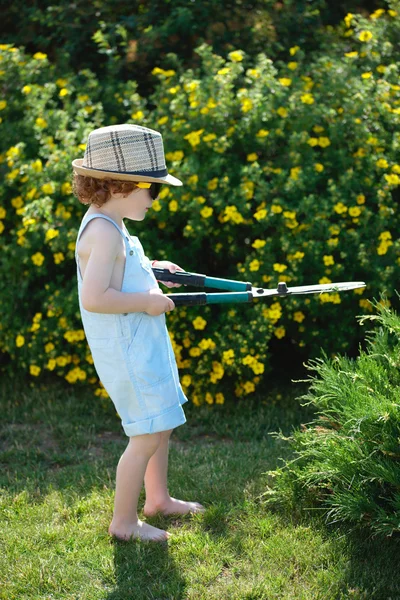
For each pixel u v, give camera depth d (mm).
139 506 3158
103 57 5422
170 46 5145
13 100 4648
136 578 2646
